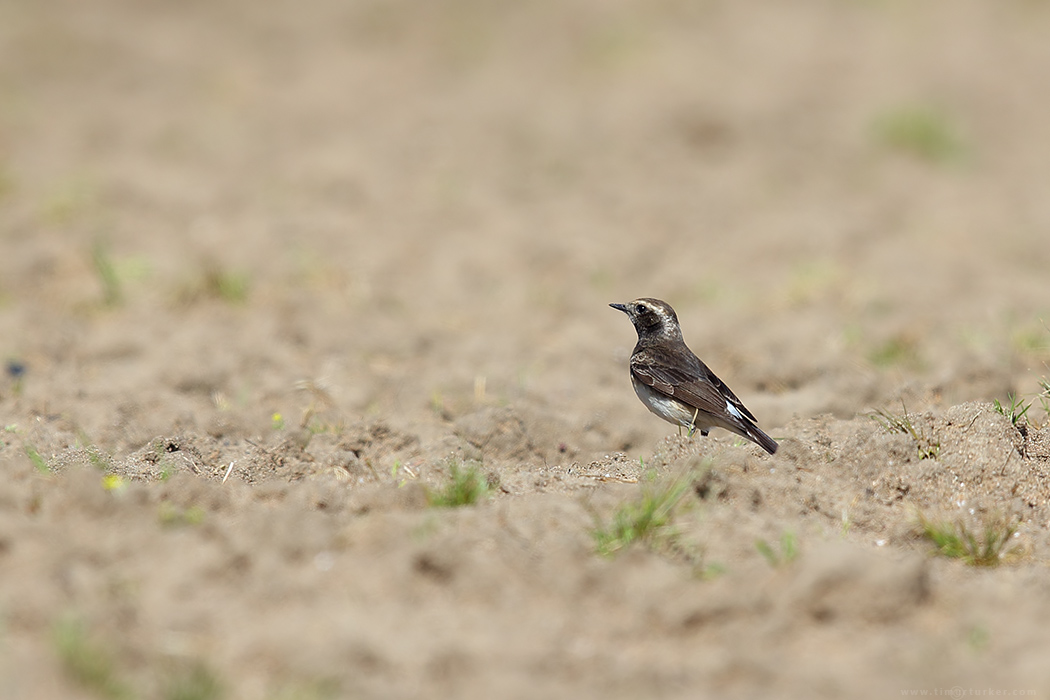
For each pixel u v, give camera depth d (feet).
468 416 41.09
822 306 62.23
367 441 38.55
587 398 47.65
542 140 95.61
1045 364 49.90
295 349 53.88
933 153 95.81
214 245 69.10
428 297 63.57
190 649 23.67
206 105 102.99
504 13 132.98
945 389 46.03
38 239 68.90
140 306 59.41
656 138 96.68
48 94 102.06
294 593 26.04
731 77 113.19
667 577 26.81
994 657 24.31
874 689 23.15
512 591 26.50
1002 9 142.72
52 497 29.55
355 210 78.59
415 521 29.19
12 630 23.89
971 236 76.84
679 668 23.99
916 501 33.47
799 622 25.70
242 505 31.35
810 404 45.98
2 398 44.47
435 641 24.49
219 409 44.98
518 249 71.77
